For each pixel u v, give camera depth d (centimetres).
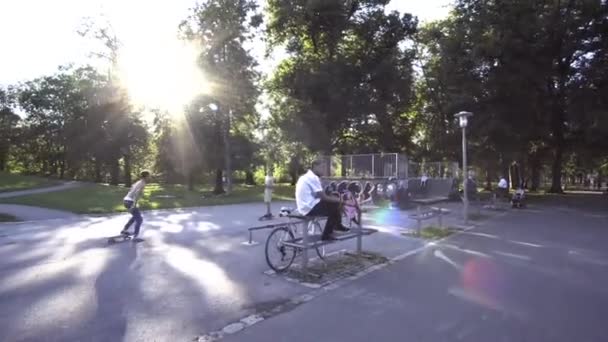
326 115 3719
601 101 2838
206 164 3741
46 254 948
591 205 2612
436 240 1208
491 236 1301
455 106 3131
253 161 4819
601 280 761
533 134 3262
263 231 1313
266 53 4225
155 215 1800
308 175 809
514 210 2277
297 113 3744
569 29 2962
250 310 586
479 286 718
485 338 493
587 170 7294
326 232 817
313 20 3853
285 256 818
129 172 5225
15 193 2923
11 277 746
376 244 1127
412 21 3962
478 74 3169
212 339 486
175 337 490
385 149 4184
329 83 3500
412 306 609
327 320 549
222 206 2295
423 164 2964
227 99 3300
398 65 3872
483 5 3241
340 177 2839
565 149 3972
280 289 687
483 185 6444
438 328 523
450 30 3475
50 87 6034
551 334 506
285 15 3812
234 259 902
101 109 4866
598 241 1208
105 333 500
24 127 6203
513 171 5319
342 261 888
